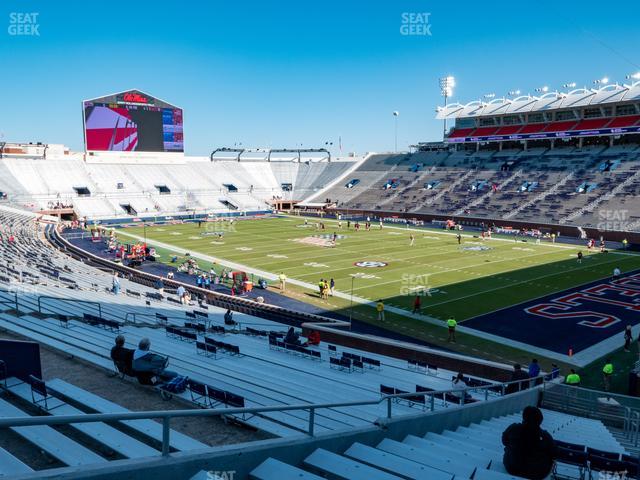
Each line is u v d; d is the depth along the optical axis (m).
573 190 72.06
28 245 46.75
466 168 90.25
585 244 57.34
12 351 8.88
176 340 17.67
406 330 27.81
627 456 9.18
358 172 104.31
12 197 76.06
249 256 50.06
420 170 95.94
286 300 34.53
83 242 57.47
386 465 6.15
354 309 31.98
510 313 30.58
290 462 5.73
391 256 49.50
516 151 89.56
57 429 7.03
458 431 10.21
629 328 24.33
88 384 10.02
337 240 60.28
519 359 23.52
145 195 88.12
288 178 109.25
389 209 86.25
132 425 7.50
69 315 18.27
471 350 24.72
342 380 15.59
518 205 73.69
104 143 87.38
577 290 35.84
